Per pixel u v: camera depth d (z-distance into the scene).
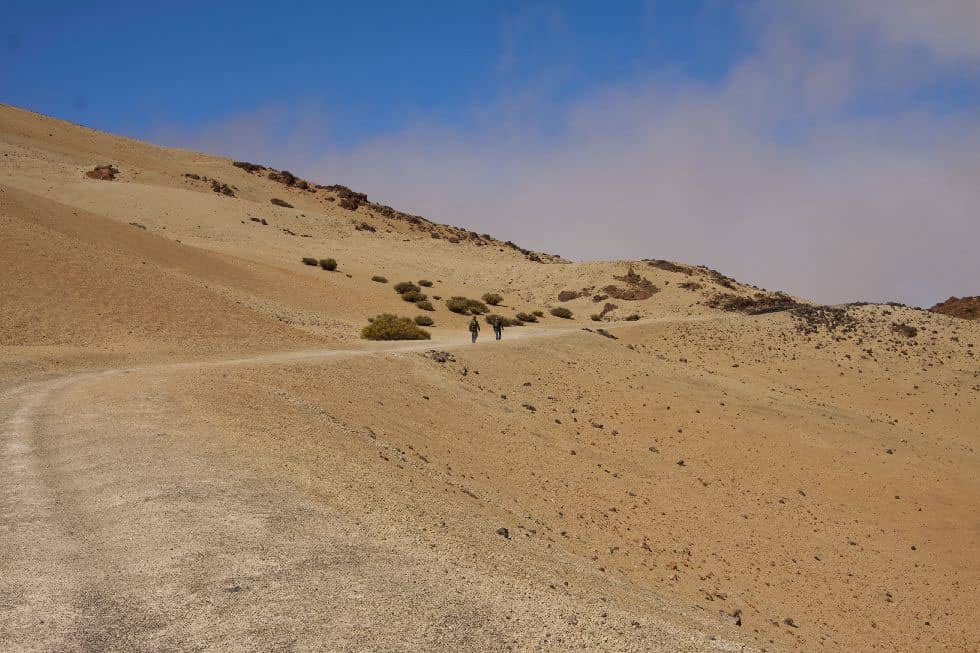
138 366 28.28
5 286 33.50
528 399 35.09
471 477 21.56
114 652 6.69
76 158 130.62
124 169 129.62
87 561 8.95
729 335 66.88
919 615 20.06
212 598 8.00
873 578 22.48
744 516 26.09
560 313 79.69
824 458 34.50
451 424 27.11
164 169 147.62
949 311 83.88
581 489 24.33
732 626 15.33
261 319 42.50
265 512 11.30
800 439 36.62
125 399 19.45
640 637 8.38
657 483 27.64
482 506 17.45
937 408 51.88
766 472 31.92
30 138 132.50
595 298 92.88
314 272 71.81
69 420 17.27
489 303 77.81
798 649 15.57
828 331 69.56
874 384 56.47
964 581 23.22
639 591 15.10
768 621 17.33
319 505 12.10
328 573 9.03
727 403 40.94
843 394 53.81
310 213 124.50
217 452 14.69
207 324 37.97
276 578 8.71
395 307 63.59
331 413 22.69
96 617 7.42
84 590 8.08
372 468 16.22
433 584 9.07
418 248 116.44
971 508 30.47
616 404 37.75
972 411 51.69
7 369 24.72
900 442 39.72
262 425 17.83
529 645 7.48
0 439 15.37
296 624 7.46
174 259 52.53
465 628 7.72
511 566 11.61
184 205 102.75
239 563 9.09
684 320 71.44
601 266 104.50
